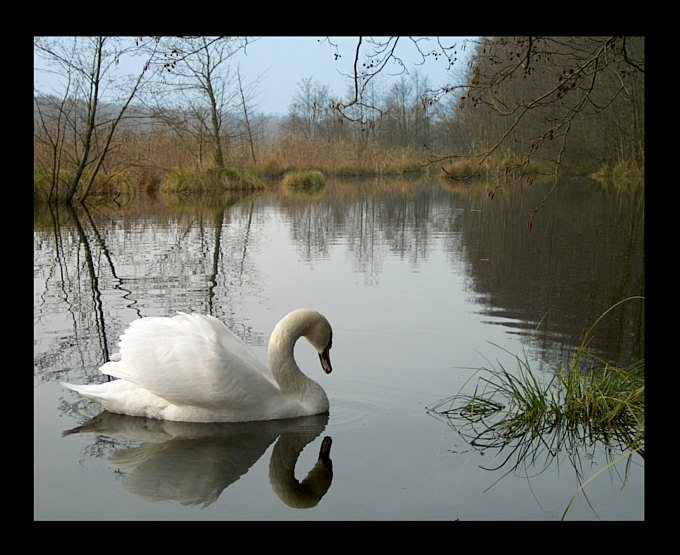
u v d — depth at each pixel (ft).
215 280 40.29
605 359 24.80
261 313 32.17
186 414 20.39
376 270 43.45
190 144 121.80
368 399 21.83
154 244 55.06
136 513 14.93
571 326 29.48
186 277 41.19
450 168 150.51
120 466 17.26
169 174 116.37
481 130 142.10
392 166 177.27
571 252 48.83
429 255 49.19
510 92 91.45
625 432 18.93
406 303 34.12
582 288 36.86
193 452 18.16
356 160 178.70
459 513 14.78
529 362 24.80
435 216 78.07
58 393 22.35
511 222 68.95
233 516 14.79
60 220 72.18
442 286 38.19
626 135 131.95
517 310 32.40
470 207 88.58
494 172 124.16
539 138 25.09
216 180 121.29
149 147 116.78
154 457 17.81
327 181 164.14
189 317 21.61
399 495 15.60
